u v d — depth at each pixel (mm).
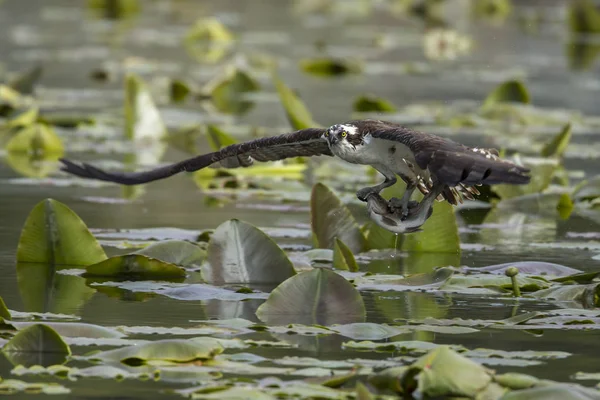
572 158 21016
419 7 50688
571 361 9242
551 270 12500
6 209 15828
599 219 15945
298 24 46531
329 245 13547
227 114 25391
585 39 41125
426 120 24562
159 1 55656
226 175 19219
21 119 22719
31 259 12719
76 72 31688
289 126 23422
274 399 8008
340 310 10680
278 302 10664
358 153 9430
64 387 8383
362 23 47406
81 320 10438
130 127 22094
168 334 9930
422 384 8297
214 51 36906
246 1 55125
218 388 8180
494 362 9133
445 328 10156
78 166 10070
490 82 31172
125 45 38000
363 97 24812
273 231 14539
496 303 11227
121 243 13680
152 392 8320
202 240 14031
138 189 17891
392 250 13648
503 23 45562
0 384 8305
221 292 11422
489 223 15633
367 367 8930
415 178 9547
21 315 10484
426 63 35531
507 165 7867
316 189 13570
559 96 28453
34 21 45500
